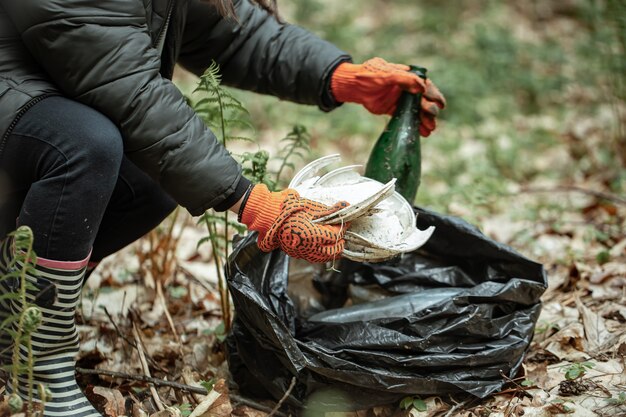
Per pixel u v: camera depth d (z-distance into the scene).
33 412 1.86
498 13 6.98
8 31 1.82
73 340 1.96
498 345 2.14
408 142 2.36
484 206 3.69
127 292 2.88
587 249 3.26
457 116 5.02
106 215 2.23
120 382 2.28
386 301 2.28
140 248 2.95
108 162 1.81
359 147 4.79
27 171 1.85
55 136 1.79
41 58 1.79
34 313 1.70
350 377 2.03
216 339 2.55
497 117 5.12
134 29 1.81
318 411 2.09
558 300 2.80
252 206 1.88
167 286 2.97
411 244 1.99
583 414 2.04
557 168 4.46
